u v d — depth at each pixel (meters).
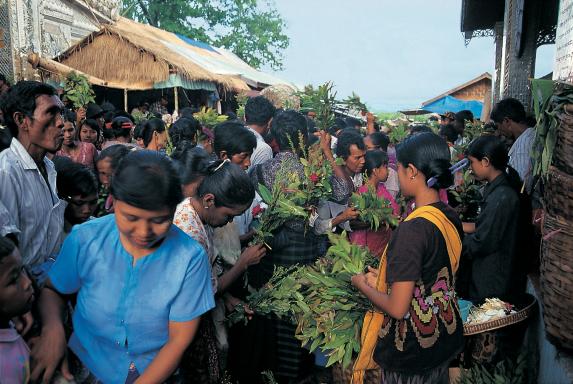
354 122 8.11
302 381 3.66
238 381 3.49
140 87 13.34
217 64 20.45
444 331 2.31
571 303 2.46
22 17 12.54
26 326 1.79
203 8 35.53
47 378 1.79
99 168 3.25
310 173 3.51
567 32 3.26
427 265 2.23
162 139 4.57
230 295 3.25
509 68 8.36
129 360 1.87
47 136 2.38
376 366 2.58
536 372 3.23
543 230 2.59
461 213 4.95
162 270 1.78
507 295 3.53
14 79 12.23
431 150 2.25
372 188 3.79
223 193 2.52
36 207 2.37
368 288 2.44
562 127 2.43
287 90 6.86
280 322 3.46
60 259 1.85
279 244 3.43
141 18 34.66
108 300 1.79
